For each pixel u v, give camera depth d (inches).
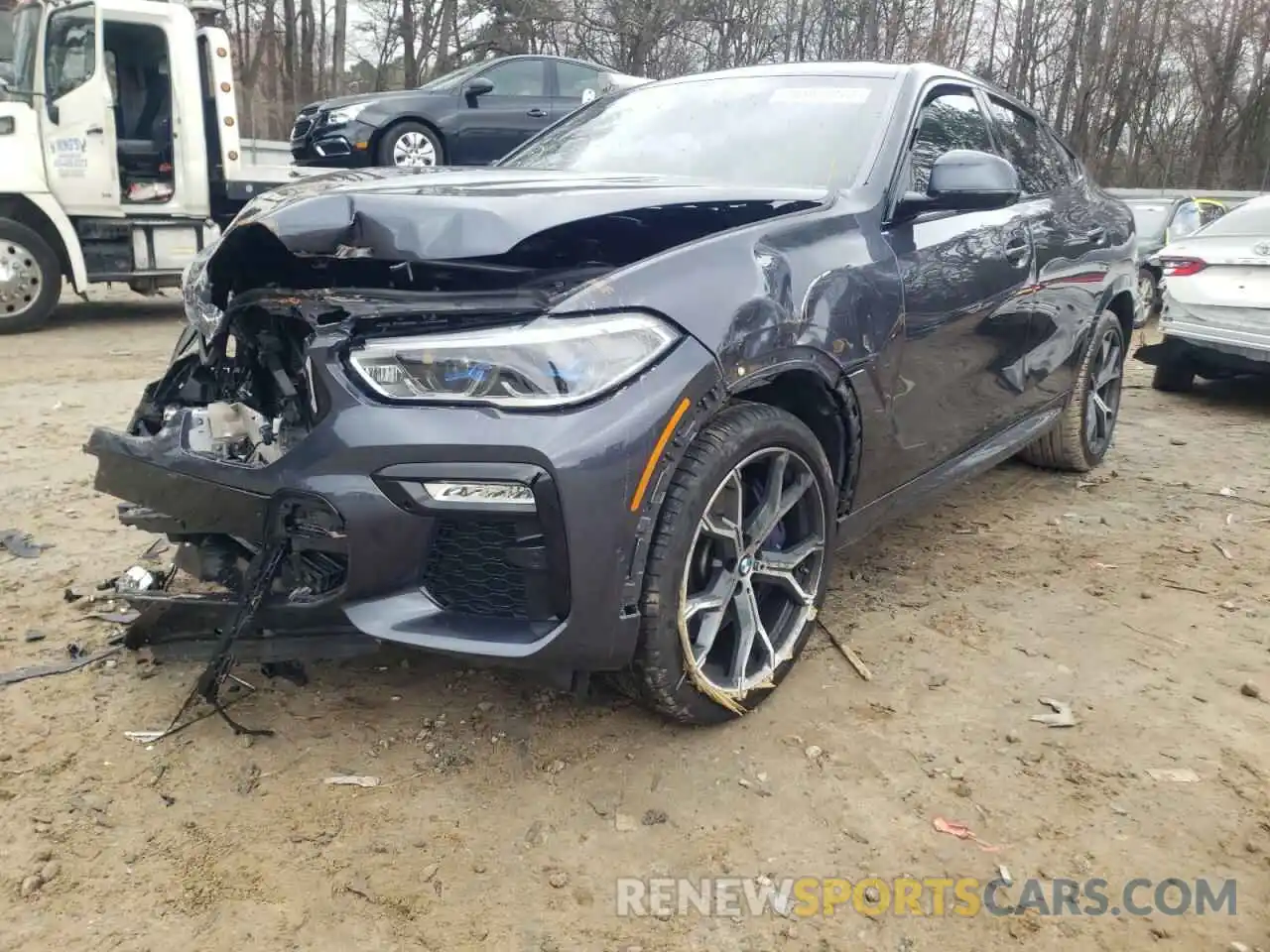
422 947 76.9
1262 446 232.1
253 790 93.7
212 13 376.8
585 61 495.5
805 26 973.8
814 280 105.0
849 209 116.9
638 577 90.0
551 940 78.0
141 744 100.3
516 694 110.7
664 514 91.6
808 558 112.7
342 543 87.7
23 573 138.7
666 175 129.3
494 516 85.6
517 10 880.3
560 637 87.4
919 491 136.6
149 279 377.7
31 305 356.2
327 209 85.8
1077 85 1222.9
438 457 84.6
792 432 103.2
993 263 140.2
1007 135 165.3
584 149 144.3
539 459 83.9
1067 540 165.6
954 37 1034.7
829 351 105.2
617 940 78.2
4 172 339.3
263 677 112.2
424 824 90.0
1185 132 1342.3
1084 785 98.6
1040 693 115.6
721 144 135.0
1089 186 197.2
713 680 102.7
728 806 93.7
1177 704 114.0
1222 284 264.5
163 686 110.7
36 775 94.7
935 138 138.9
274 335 102.4
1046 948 78.7
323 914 79.6
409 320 88.8
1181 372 288.8
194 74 365.7
